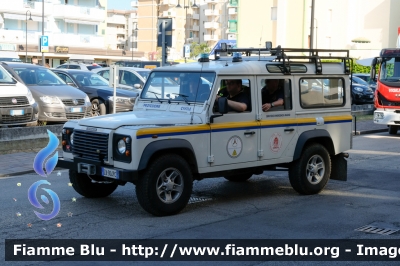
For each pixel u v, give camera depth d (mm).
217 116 8328
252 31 49688
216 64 8836
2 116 14750
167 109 8781
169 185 8047
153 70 9266
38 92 16750
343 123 10211
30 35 58688
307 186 9672
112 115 8641
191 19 103500
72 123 8633
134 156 7574
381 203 9234
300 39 47156
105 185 9297
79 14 63312
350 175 11867
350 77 10938
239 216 8250
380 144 17422
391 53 19953
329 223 7926
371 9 53250
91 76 20953
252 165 8906
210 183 10844
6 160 13008
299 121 9477
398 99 19625
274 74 9164
